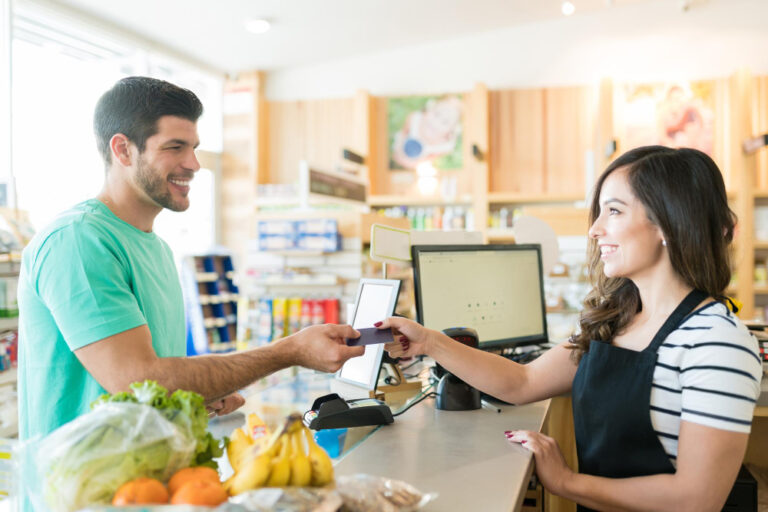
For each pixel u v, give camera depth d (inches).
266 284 185.0
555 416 74.3
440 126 263.3
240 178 275.6
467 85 261.1
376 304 72.7
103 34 203.5
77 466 29.4
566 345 58.6
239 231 275.7
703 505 41.9
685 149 48.6
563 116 252.1
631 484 44.9
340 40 250.2
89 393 51.7
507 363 60.7
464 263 81.5
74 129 196.2
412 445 50.4
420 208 261.6
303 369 89.6
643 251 48.3
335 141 272.5
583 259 195.5
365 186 203.9
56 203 188.5
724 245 48.1
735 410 41.7
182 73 261.0
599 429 48.9
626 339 50.9
